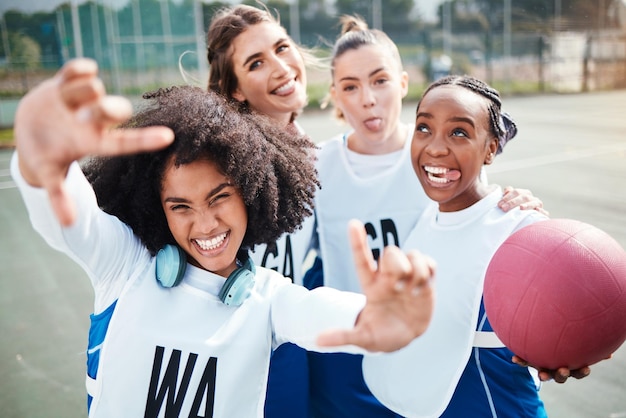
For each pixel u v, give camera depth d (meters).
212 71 2.56
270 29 2.44
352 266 2.43
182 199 1.38
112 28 17.02
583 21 23.02
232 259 1.46
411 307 0.95
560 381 1.49
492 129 1.80
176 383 1.37
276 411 1.95
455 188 1.77
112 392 1.38
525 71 22.44
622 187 7.08
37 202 1.12
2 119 14.34
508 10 21.92
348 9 19.97
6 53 15.28
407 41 20.95
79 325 3.72
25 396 2.84
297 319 1.35
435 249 1.88
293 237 2.35
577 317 1.39
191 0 17.70
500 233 1.75
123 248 1.47
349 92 2.40
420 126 1.81
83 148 0.81
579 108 16.81
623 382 2.82
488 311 1.57
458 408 1.77
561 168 8.48
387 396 1.90
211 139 1.37
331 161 2.54
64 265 4.99
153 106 1.55
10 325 3.74
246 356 1.41
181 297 1.45
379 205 2.44
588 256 1.43
